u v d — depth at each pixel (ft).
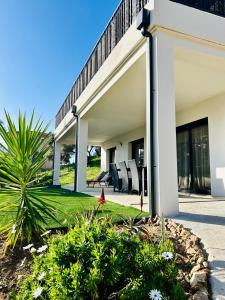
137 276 4.92
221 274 6.05
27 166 8.75
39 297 4.68
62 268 4.75
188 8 13.99
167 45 13.24
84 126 28.71
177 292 4.80
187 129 26.71
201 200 18.48
